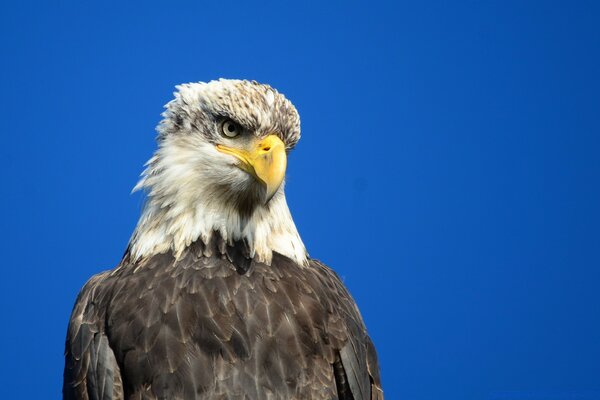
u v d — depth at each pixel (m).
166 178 12.73
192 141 12.74
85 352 12.03
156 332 11.71
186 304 11.91
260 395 11.52
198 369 11.52
